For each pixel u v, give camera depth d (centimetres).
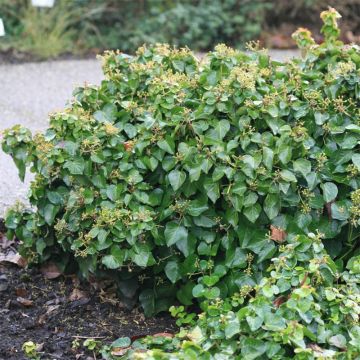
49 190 447
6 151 456
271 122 427
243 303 411
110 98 475
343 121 448
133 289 445
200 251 427
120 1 1114
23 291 462
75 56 1052
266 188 412
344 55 501
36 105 836
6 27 1066
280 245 416
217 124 425
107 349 399
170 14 1090
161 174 437
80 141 433
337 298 381
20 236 469
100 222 416
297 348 346
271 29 1170
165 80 447
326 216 430
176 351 376
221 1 1134
